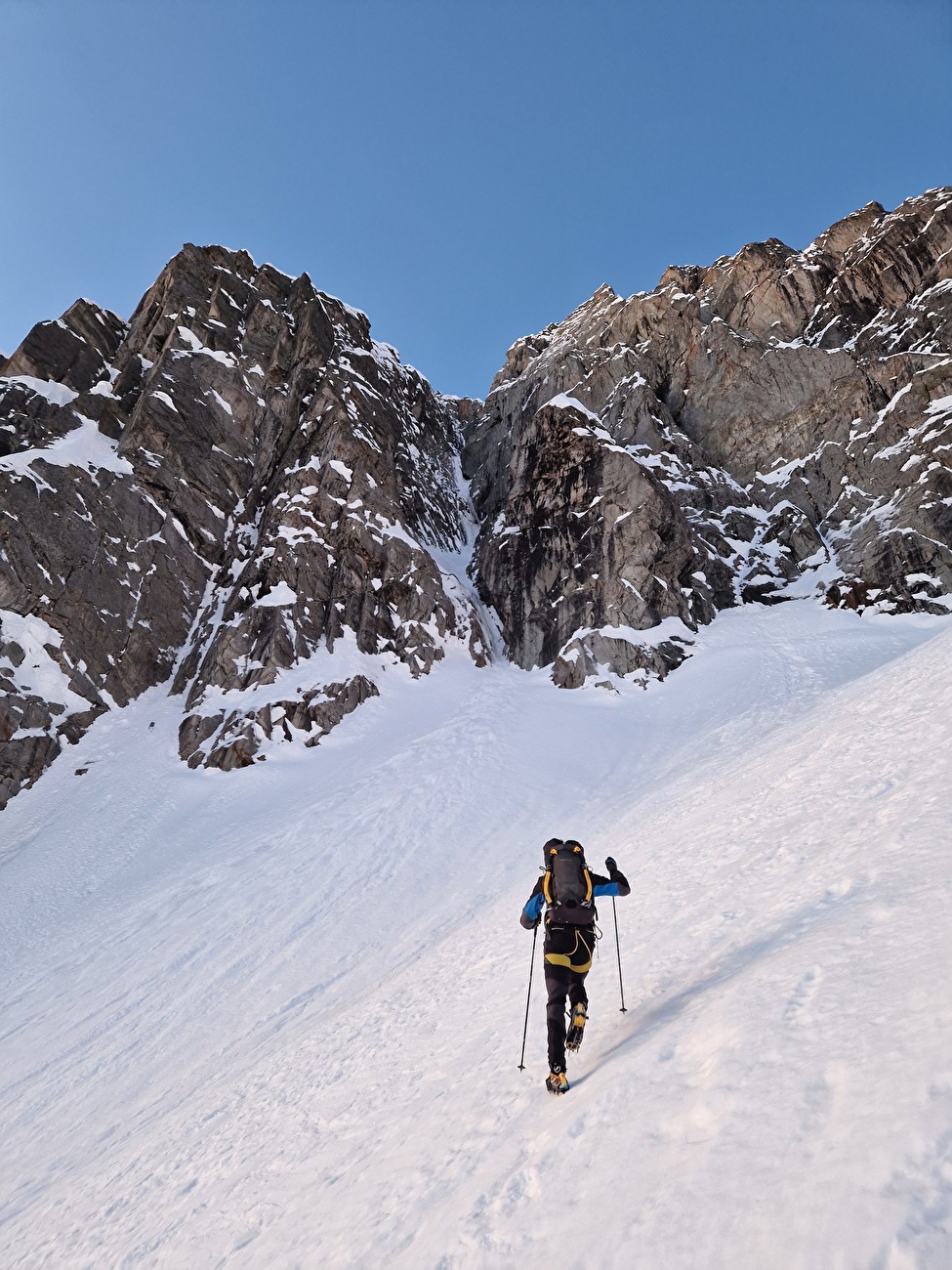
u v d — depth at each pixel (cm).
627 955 629
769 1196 192
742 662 3228
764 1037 281
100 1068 1302
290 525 4069
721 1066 279
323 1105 687
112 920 1961
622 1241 209
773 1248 172
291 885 1903
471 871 1861
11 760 3052
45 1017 1542
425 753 2667
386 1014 932
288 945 1639
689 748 2422
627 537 3922
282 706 3169
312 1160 546
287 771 2875
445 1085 547
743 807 1041
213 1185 611
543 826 2067
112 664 3606
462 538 5259
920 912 326
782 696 2753
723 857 823
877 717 1105
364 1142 522
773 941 420
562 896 461
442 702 3397
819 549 3997
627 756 2583
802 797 896
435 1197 347
